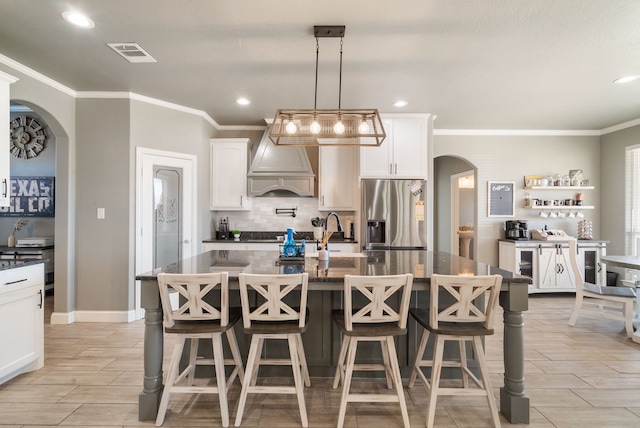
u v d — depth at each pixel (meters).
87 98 3.67
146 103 3.83
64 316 3.61
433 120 4.59
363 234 4.26
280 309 1.98
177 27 2.38
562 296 4.93
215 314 1.93
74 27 2.38
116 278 3.70
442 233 6.92
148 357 2.01
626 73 3.15
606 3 2.11
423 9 2.17
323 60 2.90
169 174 4.05
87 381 2.43
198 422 1.98
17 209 5.10
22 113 5.10
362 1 2.10
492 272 2.14
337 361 2.45
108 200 3.69
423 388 2.37
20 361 2.42
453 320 1.92
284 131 2.59
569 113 4.40
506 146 5.26
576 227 5.28
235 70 3.10
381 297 1.87
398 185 4.29
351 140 4.46
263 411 2.08
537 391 2.32
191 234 4.25
